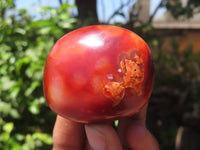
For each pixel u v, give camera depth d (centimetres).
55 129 10
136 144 9
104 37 8
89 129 8
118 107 7
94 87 7
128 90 7
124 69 7
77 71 7
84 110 7
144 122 10
